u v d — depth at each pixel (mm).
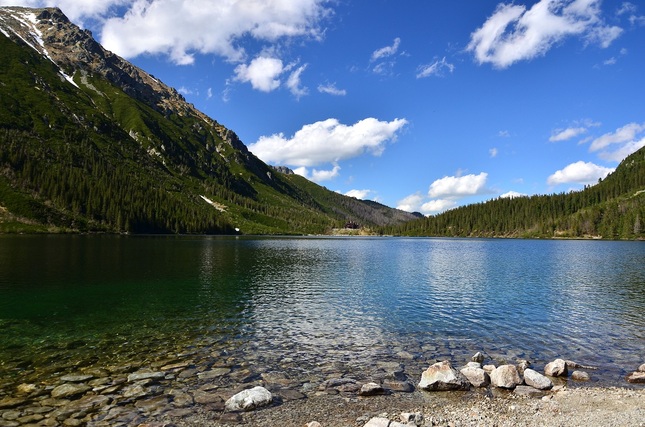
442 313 32156
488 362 20859
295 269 64000
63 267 57844
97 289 41719
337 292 42031
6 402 15078
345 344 23688
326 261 79750
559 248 138375
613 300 37938
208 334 25641
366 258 89188
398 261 81688
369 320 29766
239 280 50062
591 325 28641
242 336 25250
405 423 13281
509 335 25953
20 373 18422
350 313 32062
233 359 20797
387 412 14578
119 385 16984
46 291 40094
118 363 19984
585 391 16688
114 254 80875
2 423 13242
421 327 27766
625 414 14117
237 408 14633
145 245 112750
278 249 117375
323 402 15492
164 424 13367
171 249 100312
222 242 150000
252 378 18062
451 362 20750
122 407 14727
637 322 29516
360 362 20578
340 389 16875
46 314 30766
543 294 41250
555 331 27016
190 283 46781
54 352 21703
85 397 15633
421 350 22688
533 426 13281
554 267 69875
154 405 14953
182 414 14211
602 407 14961
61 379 17656
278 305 35094
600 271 63344
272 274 56781
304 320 29641
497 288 45156
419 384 17422
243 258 82000
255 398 15031
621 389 16953
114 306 33938
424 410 14766
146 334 25500
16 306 33375
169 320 29344
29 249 85125
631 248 135375
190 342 23859
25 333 25484
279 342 23969
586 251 119125
